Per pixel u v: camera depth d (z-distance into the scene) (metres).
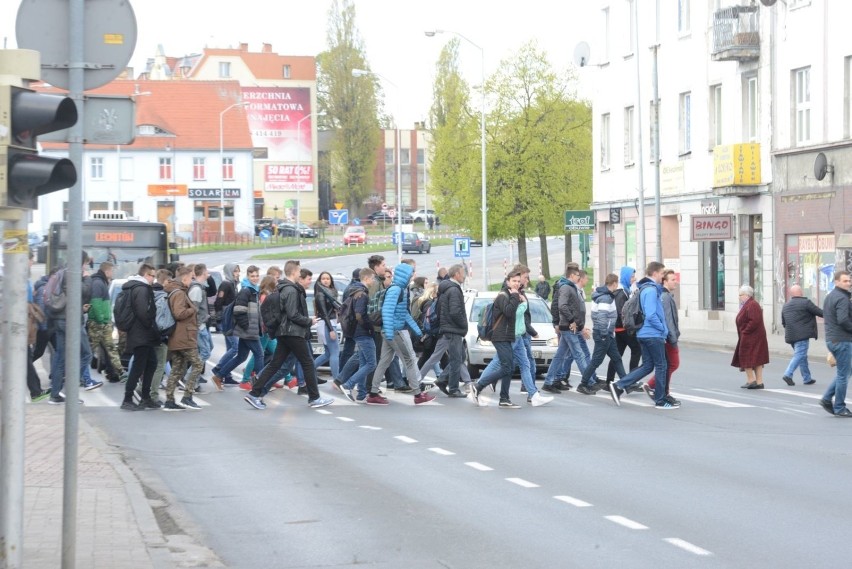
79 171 8.75
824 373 31.41
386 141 178.50
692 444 17.92
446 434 19.23
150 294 22.64
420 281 28.48
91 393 26.00
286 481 14.88
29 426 19.69
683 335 47.66
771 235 46.75
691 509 12.77
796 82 45.66
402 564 10.41
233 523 12.38
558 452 17.12
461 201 77.50
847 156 42.31
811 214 44.22
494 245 128.50
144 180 128.25
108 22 8.77
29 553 10.35
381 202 177.75
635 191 58.03
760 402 24.06
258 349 26.61
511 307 23.00
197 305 26.64
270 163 149.50
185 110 132.00
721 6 50.44
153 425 20.55
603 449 17.42
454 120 79.81
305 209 152.12
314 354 30.97
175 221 126.81
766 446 17.69
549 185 74.88
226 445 18.09
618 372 25.75
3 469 8.64
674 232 55.50
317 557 10.76
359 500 13.54
